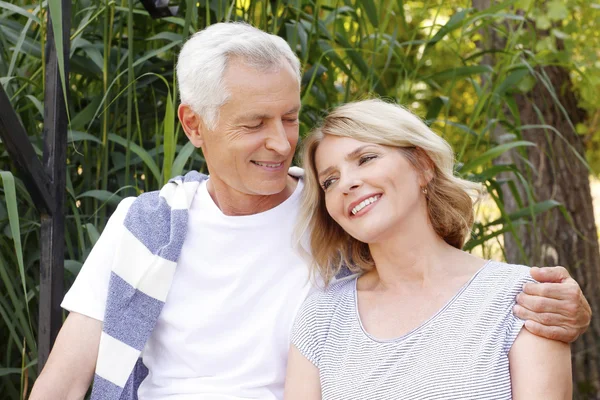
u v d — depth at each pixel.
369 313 1.82
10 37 2.33
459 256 1.82
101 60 2.30
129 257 1.96
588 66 4.03
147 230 1.98
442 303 1.74
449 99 2.67
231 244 1.94
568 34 3.94
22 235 2.30
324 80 2.85
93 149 2.46
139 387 2.02
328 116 1.86
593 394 4.07
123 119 2.54
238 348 1.92
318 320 1.86
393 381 1.68
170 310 1.96
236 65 1.83
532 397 1.58
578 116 4.32
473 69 2.70
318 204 1.93
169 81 2.59
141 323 1.93
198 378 1.94
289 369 1.86
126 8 2.33
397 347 1.71
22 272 1.79
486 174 2.57
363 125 1.79
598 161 4.96
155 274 1.93
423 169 1.83
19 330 2.25
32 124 2.39
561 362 1.61
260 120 1.83
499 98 2.72
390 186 1.77
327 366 1.79
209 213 1.97
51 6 1.72
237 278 1.93
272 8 2.49
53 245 1.99
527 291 1.64
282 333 1.92
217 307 1.93
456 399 1.60
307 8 3.28
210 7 2.48
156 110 2.51
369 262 1.95
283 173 1.88
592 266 4.14
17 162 1.87
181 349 1.95
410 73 2.96
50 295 1.98
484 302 1.68
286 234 1.95
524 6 3.24
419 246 1.80
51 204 1.97
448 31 2.67
